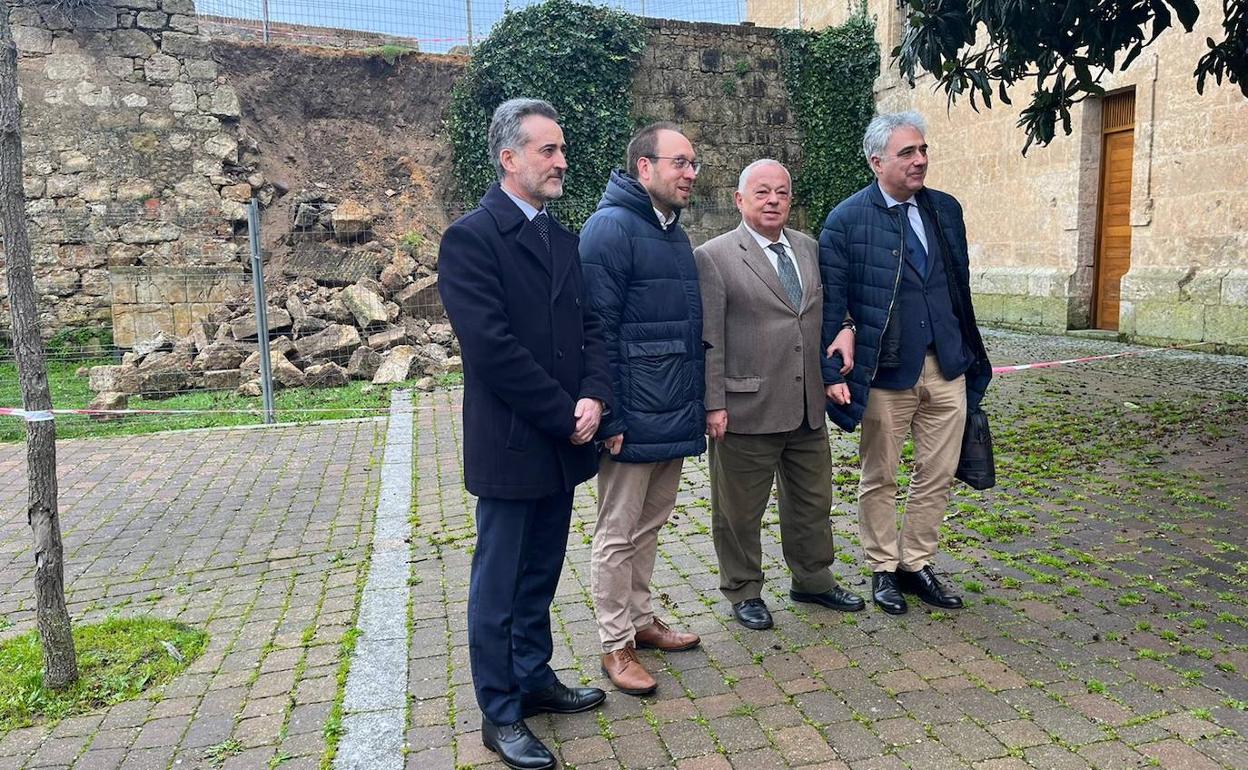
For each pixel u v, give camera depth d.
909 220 3.65
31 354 3.16
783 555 4.12
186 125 13.28
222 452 7.23
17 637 3.76
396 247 13.72
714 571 4.27
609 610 3.18
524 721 2.90
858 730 2.84
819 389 3.58
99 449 7.38
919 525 3.78
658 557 4.49
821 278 3.61
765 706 3.01
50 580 3.22
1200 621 3.49
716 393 3.38
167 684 3.34
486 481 2.65
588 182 15.77
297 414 8.57
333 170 14.74
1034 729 2.80
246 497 5.97
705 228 16.86
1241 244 10.07
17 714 3.12
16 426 8.36
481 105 15.29
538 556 2.90
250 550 4.93
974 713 2.91
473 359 2.55
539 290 2.69
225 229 13.48
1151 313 11.17
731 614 3.76
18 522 5.55
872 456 3.75
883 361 3.56
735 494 3.56
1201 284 10.48
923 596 3.79
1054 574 4.03
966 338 3.75
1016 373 9.48
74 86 12.70
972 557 4.28
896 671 3.21
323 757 2.80
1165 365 9.61
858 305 3.61
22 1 12.41
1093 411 7.42
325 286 12.65
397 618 3.86
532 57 15.26
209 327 10.99
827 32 17.17
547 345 2.71
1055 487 5.36
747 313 3.44
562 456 2.72
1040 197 13.14
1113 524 4.66
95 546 5.06
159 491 6.16
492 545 2.71
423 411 8.60
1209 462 5.75
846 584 4.05
